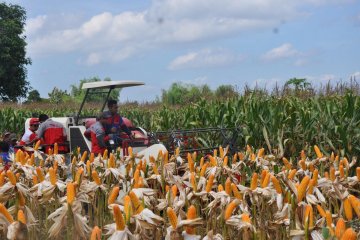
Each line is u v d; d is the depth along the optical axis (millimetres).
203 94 23156
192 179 5352
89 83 12508
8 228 3770
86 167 6980
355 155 12844
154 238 4504
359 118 13141
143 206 4289
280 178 5488
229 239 4887
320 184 5816
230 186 4980
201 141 13586
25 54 75125
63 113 29312
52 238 4824
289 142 13844
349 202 4133
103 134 10992
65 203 4449
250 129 14062
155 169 6230
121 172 6680
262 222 4934
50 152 8195
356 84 17656
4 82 73688
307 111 13586
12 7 76938
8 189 4848
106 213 5688
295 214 4352
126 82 12266
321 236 3898
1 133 24625
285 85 17781
